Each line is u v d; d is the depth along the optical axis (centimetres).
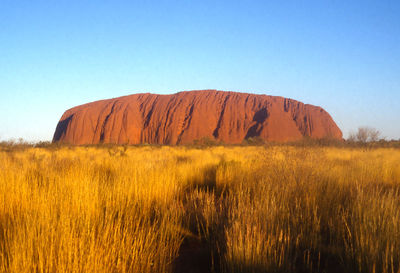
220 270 260
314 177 459
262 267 239
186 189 655
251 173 614
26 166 558
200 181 725
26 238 226
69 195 335
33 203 331
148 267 227
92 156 1452
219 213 372
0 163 590
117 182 468
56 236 224
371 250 245
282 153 538
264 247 252
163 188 502
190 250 310
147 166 674
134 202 399
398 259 234
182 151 2384
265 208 344
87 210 312
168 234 308
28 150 2028
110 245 235
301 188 420
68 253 204
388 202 324
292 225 321
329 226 322
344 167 753
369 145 2134
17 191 349
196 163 1030
